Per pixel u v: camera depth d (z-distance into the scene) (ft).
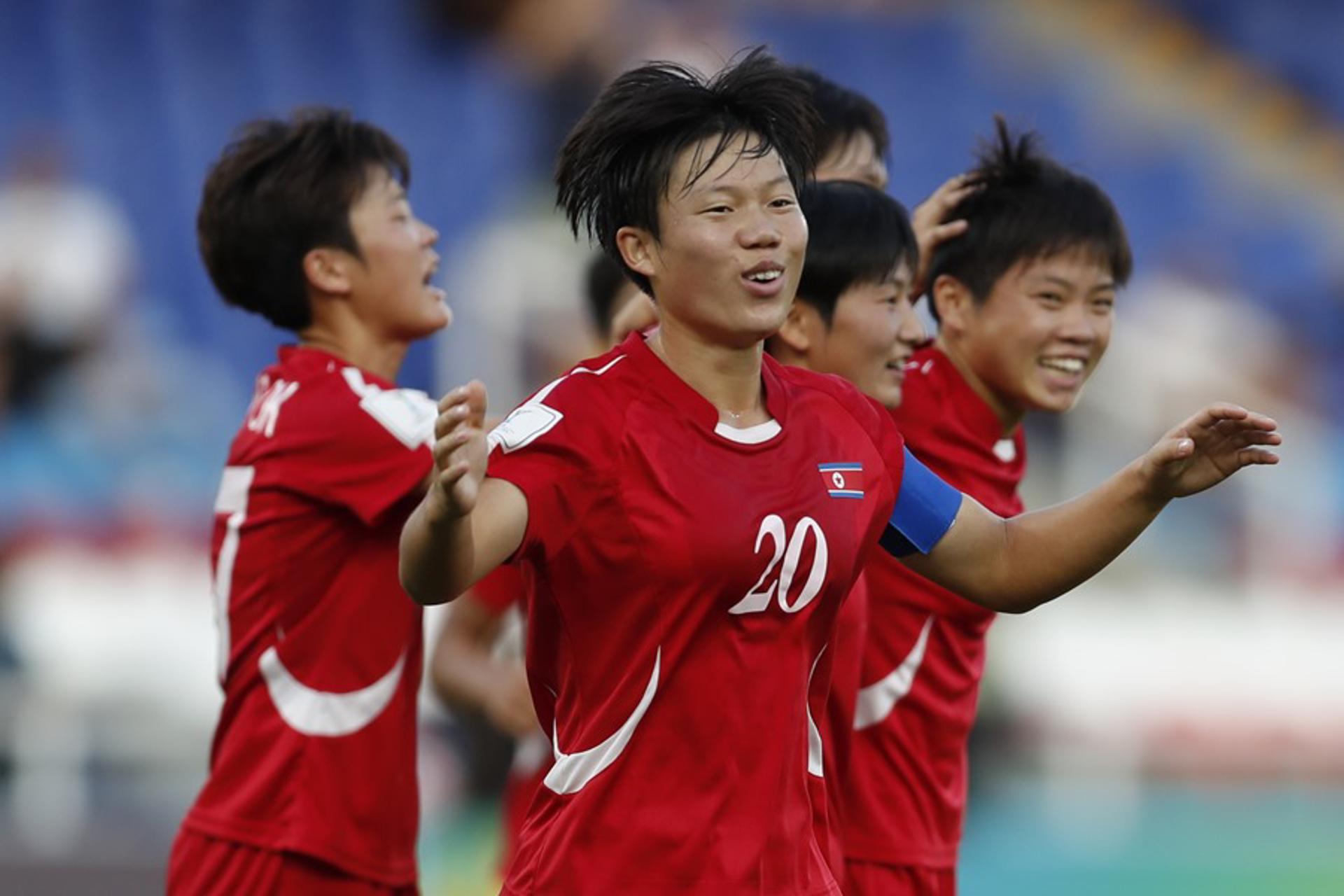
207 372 139.95
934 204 51.90
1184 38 163.94
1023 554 38.55
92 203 146.72
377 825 50.37
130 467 131.23
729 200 35.40
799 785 36.68
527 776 59.72
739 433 36.19
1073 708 123.03
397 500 49.62
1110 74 163.32
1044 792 117.70
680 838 35.45
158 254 146.20
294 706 50.01
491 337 136.46
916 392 50.26
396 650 50.72
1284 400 147.33
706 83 36.86
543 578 36.42
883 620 48.78
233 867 49.88
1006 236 49.44
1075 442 138.62
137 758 115.75
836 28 161.68
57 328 137.08
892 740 48.98
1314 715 125.08
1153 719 123.44
